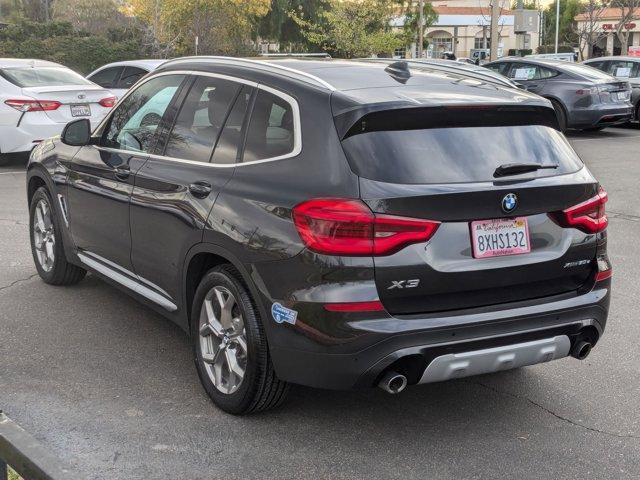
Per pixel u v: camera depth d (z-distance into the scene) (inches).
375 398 174.4
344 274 137.6
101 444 150.3
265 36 1894.7
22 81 473.1
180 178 173.8
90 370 185.0
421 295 141.7
